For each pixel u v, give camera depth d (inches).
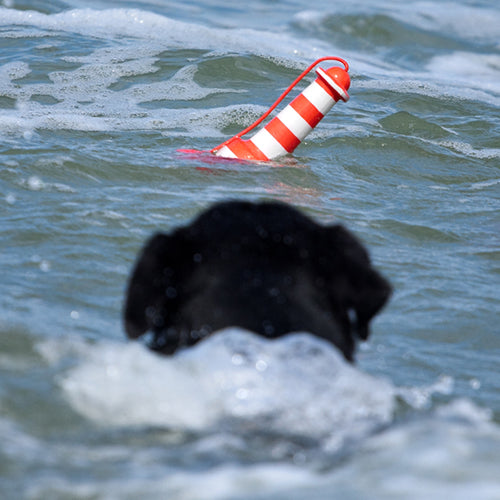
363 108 700.0
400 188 521.7
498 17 1257.4
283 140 548.7
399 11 1222.3
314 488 143.4
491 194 523.5
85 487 150.1
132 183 475.2
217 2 1201.4
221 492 144.9
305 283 210.7
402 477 143.3
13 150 505.4
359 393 197.5
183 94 695.1
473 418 192.1
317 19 1144.8
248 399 188.2
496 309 352.5
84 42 822.5
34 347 222.5
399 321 335.3
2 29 861.8
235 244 213.6
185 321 208.5
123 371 200.2
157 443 176.2
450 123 683.4
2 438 171.5
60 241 377.4
